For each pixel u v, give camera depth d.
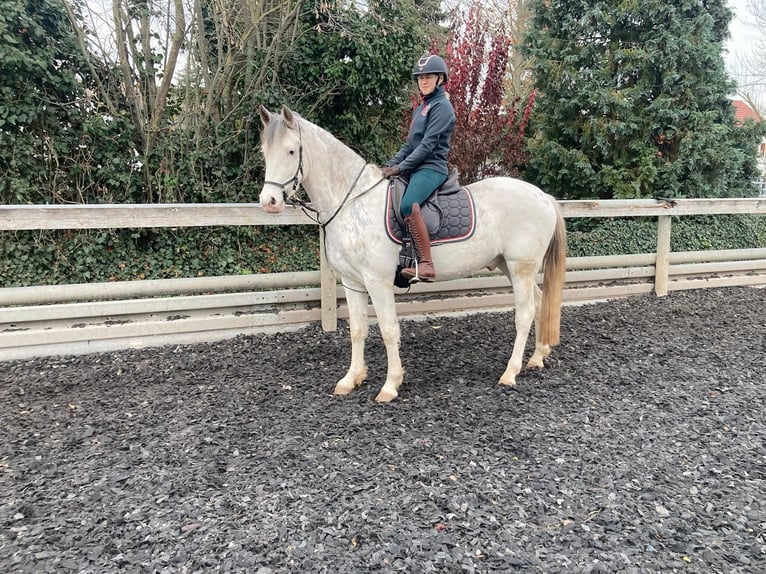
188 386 3.90
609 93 9.11
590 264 6.38
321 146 3.39
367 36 8.43
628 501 2.47
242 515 2.36
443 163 3.52
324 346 4.81
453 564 2.05
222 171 7.97
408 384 3.96
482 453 2.91
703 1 9.41
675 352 4.68
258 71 8.05
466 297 5.82
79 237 6.79
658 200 6.44
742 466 2.79
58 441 3.06
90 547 2.15
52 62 6.83
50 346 4.50
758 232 9.86
